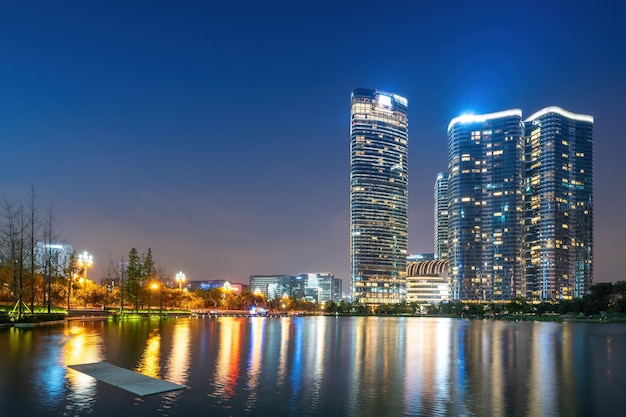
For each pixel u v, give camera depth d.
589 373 36.44
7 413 20.94
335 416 21.89
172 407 22.36
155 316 131.25
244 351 45.81
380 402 24.77
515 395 27.31
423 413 22.84
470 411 23.39
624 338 76.12
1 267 91.38
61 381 27.62
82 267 147.00
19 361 35.00
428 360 42.91
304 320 165.38
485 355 48.19
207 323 108.50
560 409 24.25
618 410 24.23
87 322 90.38
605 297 191.12
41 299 114.94
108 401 23.14
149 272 135.38
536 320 199.00
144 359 37.31
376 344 59.12
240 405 23.23
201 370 32.81
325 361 40.75
